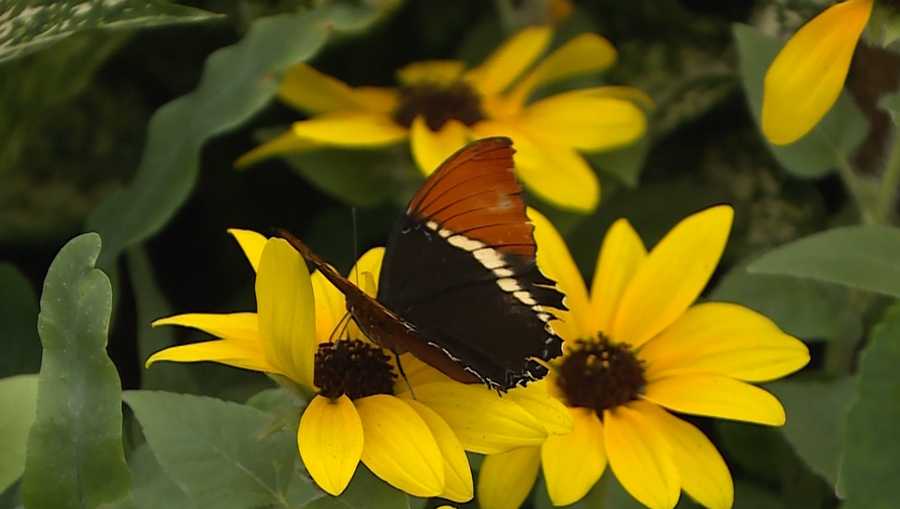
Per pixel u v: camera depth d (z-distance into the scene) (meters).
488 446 0.53
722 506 0.55
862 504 0.55
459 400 0.53
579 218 0.67
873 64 0.68
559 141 0.65
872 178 0.68
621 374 0.57
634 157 0.67
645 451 0.55
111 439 0.52
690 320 0.58
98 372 0.52
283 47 0.64
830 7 0.58
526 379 0.53
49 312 0.52
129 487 0.52
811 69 0.57
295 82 0.67
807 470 0.63
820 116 0.57
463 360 0.52
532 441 0.53
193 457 0.53
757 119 0.64
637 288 0.58
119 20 0.59
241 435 0.54
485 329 0.53
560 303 0.53
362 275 0.56
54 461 0.52
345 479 0.51
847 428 0.55
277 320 0.52
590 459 0.55
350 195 0.68
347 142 0.64
